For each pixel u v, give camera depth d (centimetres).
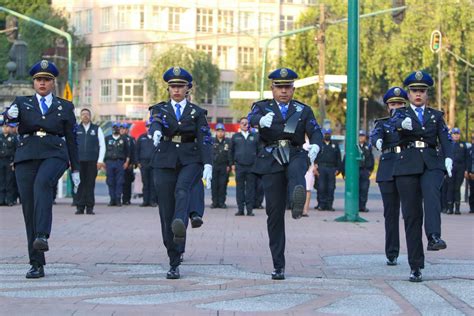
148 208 2689
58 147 1216
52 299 1038
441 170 1222
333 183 2717
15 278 1207
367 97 7138
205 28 9869
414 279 1203
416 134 1222
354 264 1391
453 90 6328
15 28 5391
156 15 9631
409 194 1212
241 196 2464
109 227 2005
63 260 1401
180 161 1201
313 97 7375
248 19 10088
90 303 1012
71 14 9988
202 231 1930
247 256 1473
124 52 9625
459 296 1082
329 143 2720
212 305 1006
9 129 2731
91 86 9831
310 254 1520
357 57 2227
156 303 1016
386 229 1383
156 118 1198
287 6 10212
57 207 2683
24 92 3706
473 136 2723
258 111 1209
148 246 1616
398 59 6103
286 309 987
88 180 2409
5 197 2750
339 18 6469
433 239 1191
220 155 2736
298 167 1179
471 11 5988
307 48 7344
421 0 6050
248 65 9362
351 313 968
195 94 8594
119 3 9606
